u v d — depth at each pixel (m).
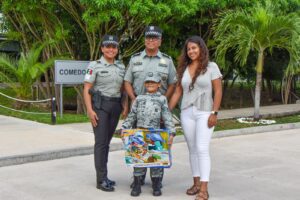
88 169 6.92
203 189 5.39
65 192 5.75
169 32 13.36
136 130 5.41
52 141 8.45
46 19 12.93
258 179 6.49
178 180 6.40
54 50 14.48
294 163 7.51
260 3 12.59
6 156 7.15
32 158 7.33
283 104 17.47
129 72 5.79
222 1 12.05
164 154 5.42
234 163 7.48
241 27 11.43
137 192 5.58
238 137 10.13
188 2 11.11
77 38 13.82
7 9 12.68
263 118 13.23
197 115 5.45
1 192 5.73
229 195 5.71
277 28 11.45
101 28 12.12
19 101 13.44
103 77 5.72
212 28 12.98
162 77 5.69
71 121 11.25
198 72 5.37
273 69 17.67
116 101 5.82
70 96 17.98
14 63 13.77
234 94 19.80
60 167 7.04
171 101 5.71
